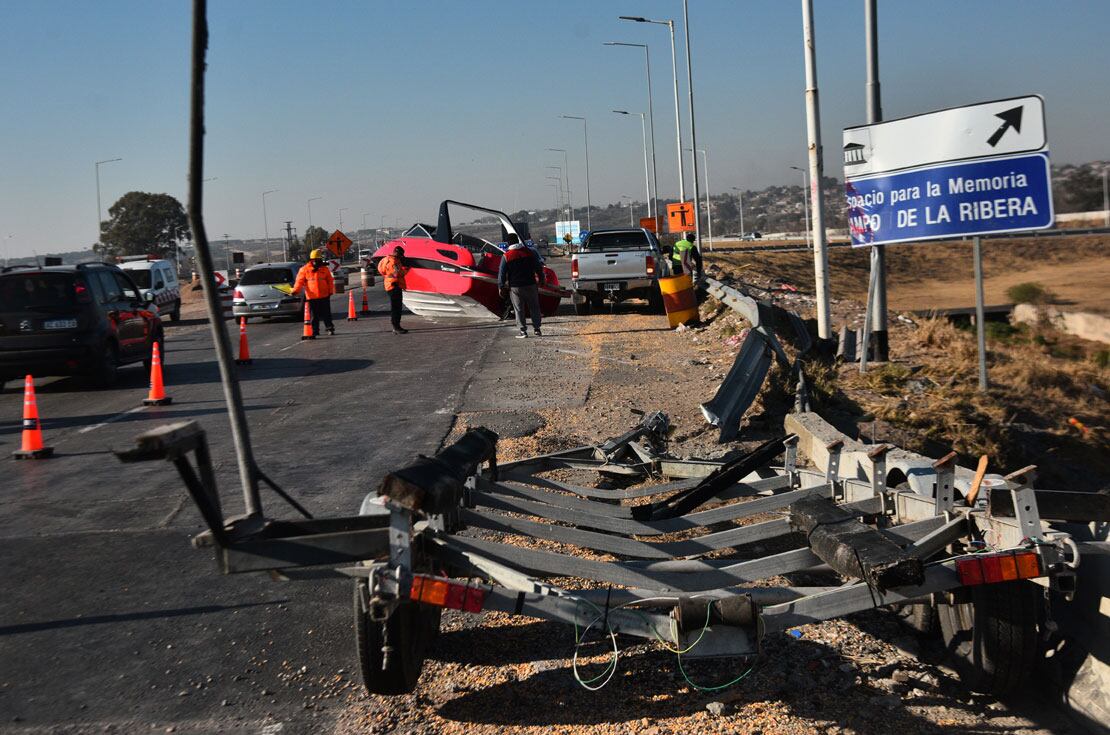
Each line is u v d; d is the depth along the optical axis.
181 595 6.40
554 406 13.05
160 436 3.62
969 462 11.57
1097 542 4.63
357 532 4.05
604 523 5.93
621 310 28.28
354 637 5.58
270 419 13.38
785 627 4.21
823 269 16.12
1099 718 4.19
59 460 11.22
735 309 20.36
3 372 16.64
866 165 13.13
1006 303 59.59
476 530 7.29
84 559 7.27
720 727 4.25
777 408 12.30
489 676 4.92
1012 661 4.30
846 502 5.62
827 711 4.40
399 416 12.99
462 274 24.86
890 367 14.27
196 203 3.78
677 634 4.17
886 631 5.38
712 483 6.49
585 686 4.71
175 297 36.03
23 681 5.12
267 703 4.77
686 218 43.75
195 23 3.68
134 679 5.10
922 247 104.62
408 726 4.45
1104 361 31.67
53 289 16.81
